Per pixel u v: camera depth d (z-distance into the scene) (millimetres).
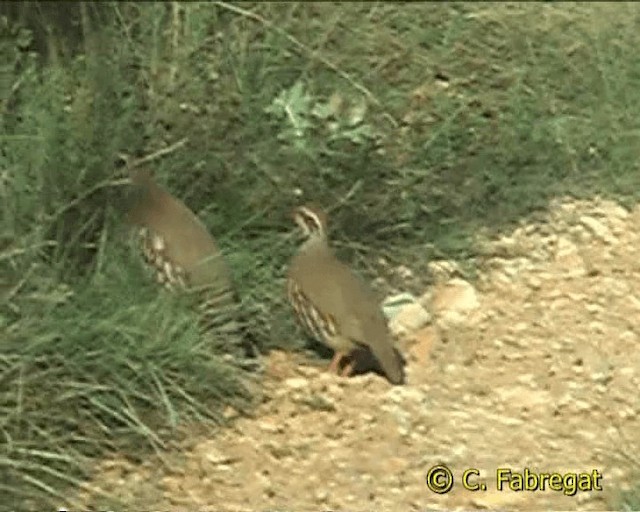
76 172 13508
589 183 16312
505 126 16688
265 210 14227
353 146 15438
